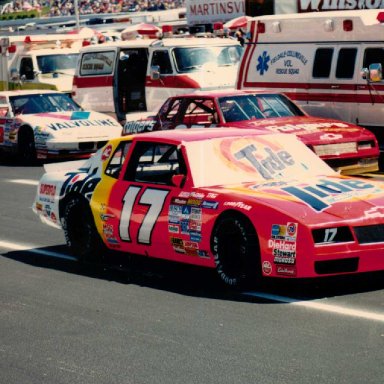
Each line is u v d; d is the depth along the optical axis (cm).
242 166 2400
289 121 4003
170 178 2408
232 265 2233
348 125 4006
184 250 2333
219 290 2259
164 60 5828
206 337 1889
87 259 2672
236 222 2194
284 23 4775
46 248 2895
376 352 1742
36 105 5356
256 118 4038
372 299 2114
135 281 2408
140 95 6131
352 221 2108
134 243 2472
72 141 5003
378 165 4325
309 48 4672
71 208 2678
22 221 3384
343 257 2089
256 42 4928
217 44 5888
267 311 2053
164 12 10331
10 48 7219
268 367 1691
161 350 1820
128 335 1930
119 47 6088
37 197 2822
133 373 1697
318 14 4625
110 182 2559
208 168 2372
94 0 13988
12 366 1770
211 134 2494
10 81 7206
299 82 4719
